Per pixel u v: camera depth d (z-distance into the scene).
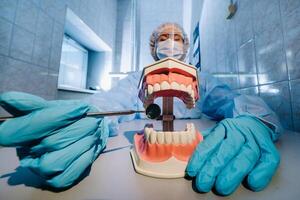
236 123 0.35
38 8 0.97
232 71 0.94
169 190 0.23
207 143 0.29
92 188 0.24
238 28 0.87
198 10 1.84
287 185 0.24
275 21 0.59
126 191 0.23
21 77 0.86
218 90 0.82
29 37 0.91
